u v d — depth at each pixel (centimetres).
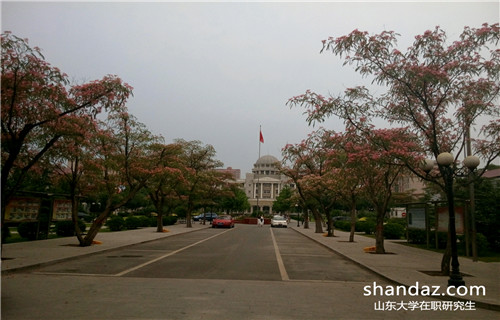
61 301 743
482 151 1316
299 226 4834
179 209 5712
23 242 1902
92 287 883
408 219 2389
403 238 2859
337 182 2255
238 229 3991
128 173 2003
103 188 1992
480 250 1758
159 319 629
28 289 855
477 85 1191
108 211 1866
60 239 2100
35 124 1179
